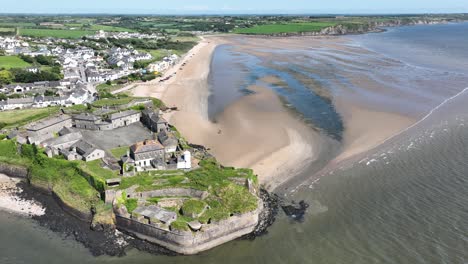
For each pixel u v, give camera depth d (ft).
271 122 361.10
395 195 229.25
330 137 322.14
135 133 341.00
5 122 361.10
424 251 181.16
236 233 206.08
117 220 213.87
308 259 185.06
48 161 265.34
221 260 191.11
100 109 387.55
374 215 211.61
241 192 224.53
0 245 202.69
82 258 192.75
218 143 321.73
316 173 264.11
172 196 228.63
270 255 191.01
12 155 287.28
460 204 214.28
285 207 226.38
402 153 285.64
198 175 244.42
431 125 338.34
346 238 196.03
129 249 200.03
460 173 248.11
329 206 224.74
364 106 396.16
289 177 261.03
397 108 387.55
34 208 238.48
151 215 205.46
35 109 413.18
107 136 332.80
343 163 276.00
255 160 286.66
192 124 367.45
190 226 197.36
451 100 409.08
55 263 188.96
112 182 230.89
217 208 211.82
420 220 203.31
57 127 338.75
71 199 233.76
